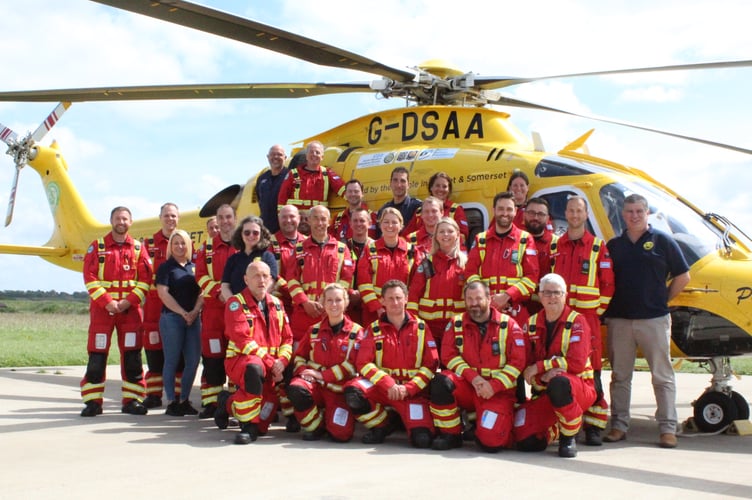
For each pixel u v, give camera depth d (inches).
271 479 169.2
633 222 231.5
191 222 431.2
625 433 240.1
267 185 324.2
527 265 236.5
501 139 300.5
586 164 274.8
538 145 295.3
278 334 239.3
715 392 259.1
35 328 1087.0
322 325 240.4
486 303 218.2
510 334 217.6
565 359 213.3
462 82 324.2
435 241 246.1
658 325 231.0
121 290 285.3
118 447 213.0
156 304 318.3
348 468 183.9
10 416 280.8
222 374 284.2
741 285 237.8
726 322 238.5
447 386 216.4
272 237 277.3
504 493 157.3
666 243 232.5
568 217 234.8
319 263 262.2
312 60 295.7
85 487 160.1
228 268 267.1
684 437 251.8
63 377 447.2
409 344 226.8
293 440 233.0
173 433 242.1
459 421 222.1
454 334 222.7
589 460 202.2
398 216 253.4
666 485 168.7
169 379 294.2
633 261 233.0
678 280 232.5
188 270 301.0
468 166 292.7
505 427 212.8
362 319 273.0
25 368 513.0
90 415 282.2
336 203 321.1
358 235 274.4
